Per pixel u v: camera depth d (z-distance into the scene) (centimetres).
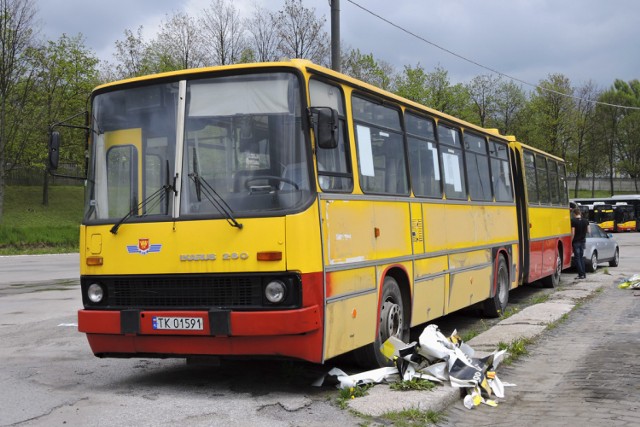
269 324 657
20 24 4425
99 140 762
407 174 935
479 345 968
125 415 631
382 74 4819
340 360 876
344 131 773
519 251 1532
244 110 709
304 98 698
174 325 686
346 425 598
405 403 651
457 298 1106
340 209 734
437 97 5716
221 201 693
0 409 657
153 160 731
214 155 709
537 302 1536
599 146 7806
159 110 738
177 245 699
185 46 4112
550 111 6581
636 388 755
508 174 1487
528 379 816
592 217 6272
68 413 641
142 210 723
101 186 752
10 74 4466
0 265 2786
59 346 1019
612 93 8850
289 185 683
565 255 1995
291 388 739
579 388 763
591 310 1391
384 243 834
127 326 704
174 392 726
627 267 2559
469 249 1173
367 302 782
